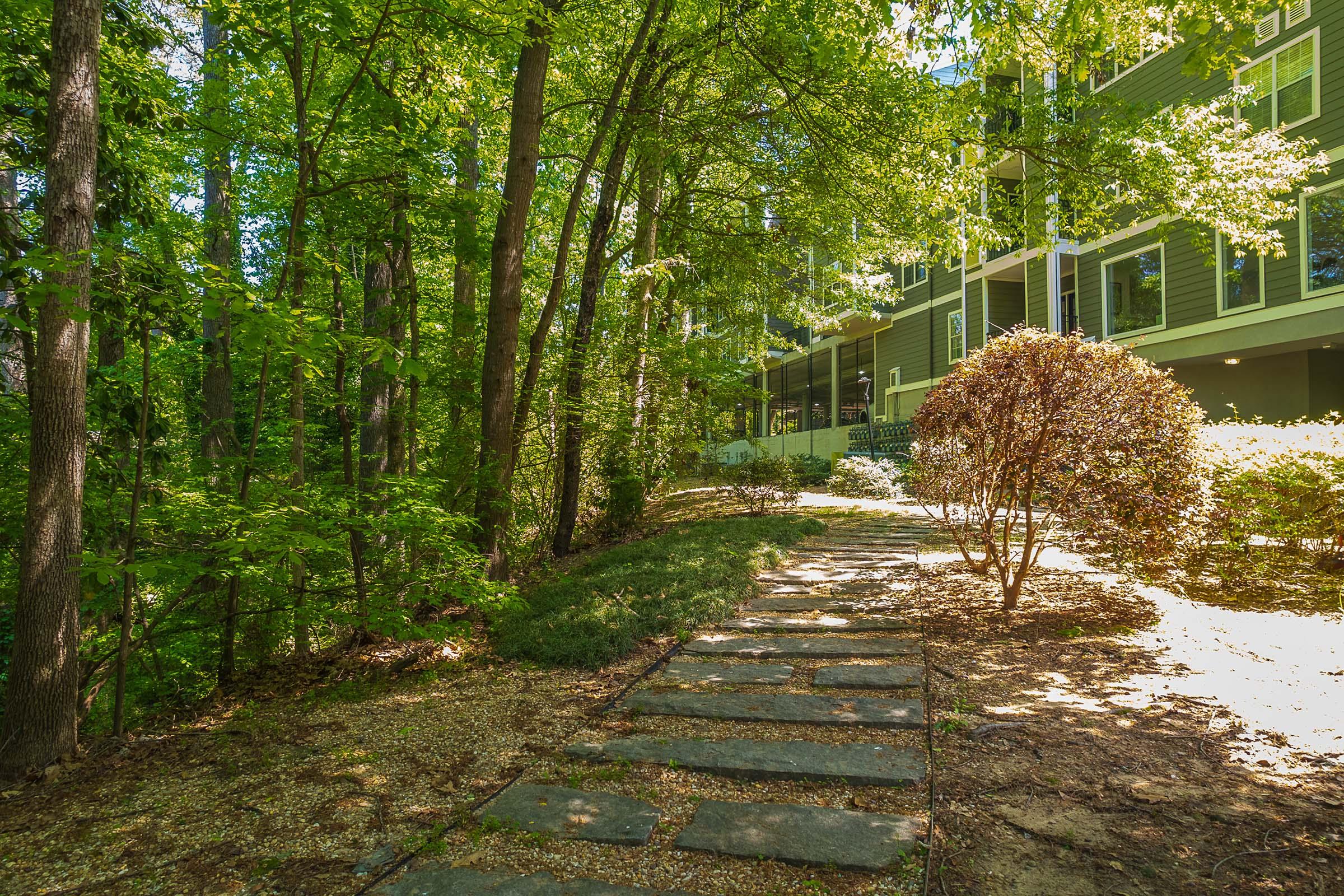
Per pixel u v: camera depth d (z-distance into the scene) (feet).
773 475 39.06
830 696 13.03
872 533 30.96
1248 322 36.55
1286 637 14.21
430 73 22.11
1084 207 27.17
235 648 17.81
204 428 19.94
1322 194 33.35
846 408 80.53
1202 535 16.88
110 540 14.99
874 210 31.91
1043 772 9.65
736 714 12.39
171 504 14.37
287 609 15.98
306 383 19.84
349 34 16.11
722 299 41.98
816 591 20.81
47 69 14.19
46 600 11.43
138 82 16.56
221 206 26.94
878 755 10.50
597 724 12.55
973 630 16.29
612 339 32.01
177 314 13.47
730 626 17.85
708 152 38.06
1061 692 12.42
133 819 9.85
